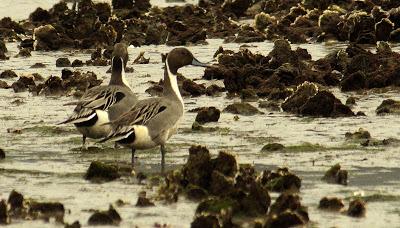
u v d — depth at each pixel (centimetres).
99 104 1752
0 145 1833
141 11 3731
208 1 3988
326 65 2520
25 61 2906
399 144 1772
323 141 1816
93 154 1747
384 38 2933
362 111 2081
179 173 1473
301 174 1584
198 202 1438
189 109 2148
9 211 1389
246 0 3719
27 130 1961
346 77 2345
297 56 2505
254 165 1638
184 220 1351
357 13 3067
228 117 2052
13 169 1638
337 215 1373
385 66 2405
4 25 3453
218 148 1769
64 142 1850
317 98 2053
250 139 1844
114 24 3234
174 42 3144
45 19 3581
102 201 1449
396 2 3484
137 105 1653
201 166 1462
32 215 1380
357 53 2559
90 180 1566
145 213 1385
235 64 2519
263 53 2842
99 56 2922
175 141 1831
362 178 1555
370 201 1438
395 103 2070
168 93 1697
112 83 1858
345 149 1747
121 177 1585
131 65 2783
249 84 2336
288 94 2200
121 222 1346
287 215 1307
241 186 1440
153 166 1653
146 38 3206
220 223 1307
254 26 3341
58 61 2800
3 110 2197
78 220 1359
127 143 1625
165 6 4003
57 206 1393
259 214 1359
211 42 3177
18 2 4081
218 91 2345
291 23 3369
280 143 1802
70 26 3256
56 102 2291
